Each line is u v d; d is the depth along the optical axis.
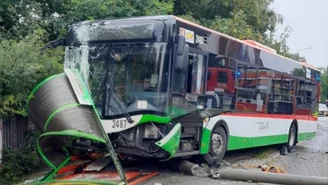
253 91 12.98
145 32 9.18
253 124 13.07
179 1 20.55
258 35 22.84
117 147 9.27
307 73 17.73
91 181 8.45
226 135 11.57
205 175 10.24
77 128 8.34
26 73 9.36
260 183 9.57
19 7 13.31
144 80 9.17
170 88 9.07
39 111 8.90
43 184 8.45
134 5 14.00
